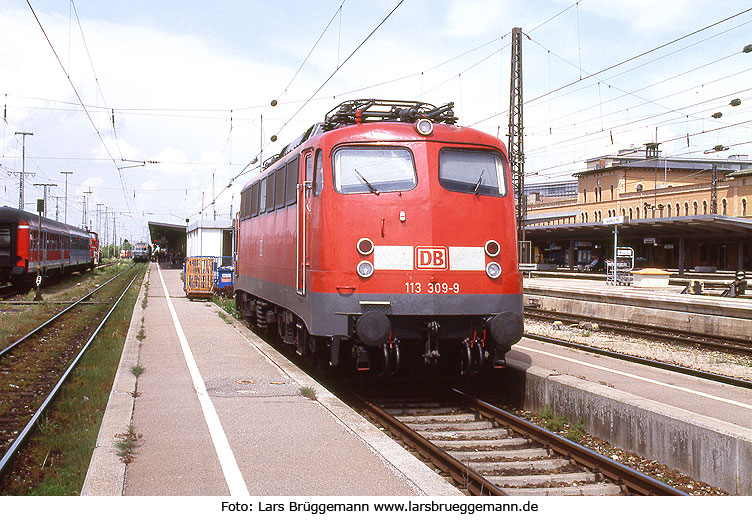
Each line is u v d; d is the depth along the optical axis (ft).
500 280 29.96
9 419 27.73
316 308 29.50
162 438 21.79
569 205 260.42
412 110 32.24
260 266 47.24
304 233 32.55
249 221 53.67
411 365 33.76
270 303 45.14
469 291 29.37
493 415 29.43
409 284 28.89
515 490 20.66
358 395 33.06
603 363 38.22
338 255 29.07
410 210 29.35
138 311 69.05
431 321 29.32
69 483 19.33
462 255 29.53
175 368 34.76
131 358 37.65
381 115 33.12
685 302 62.49
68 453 22.02
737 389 31.09
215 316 64.59
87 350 43.39
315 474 18.42
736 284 79.82
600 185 241.55
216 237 124.88
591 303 75.66
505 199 30.91
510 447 25.64
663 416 23.35
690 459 22.13
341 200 29.37
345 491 17.15
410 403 32.40
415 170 29.81
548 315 73.72
